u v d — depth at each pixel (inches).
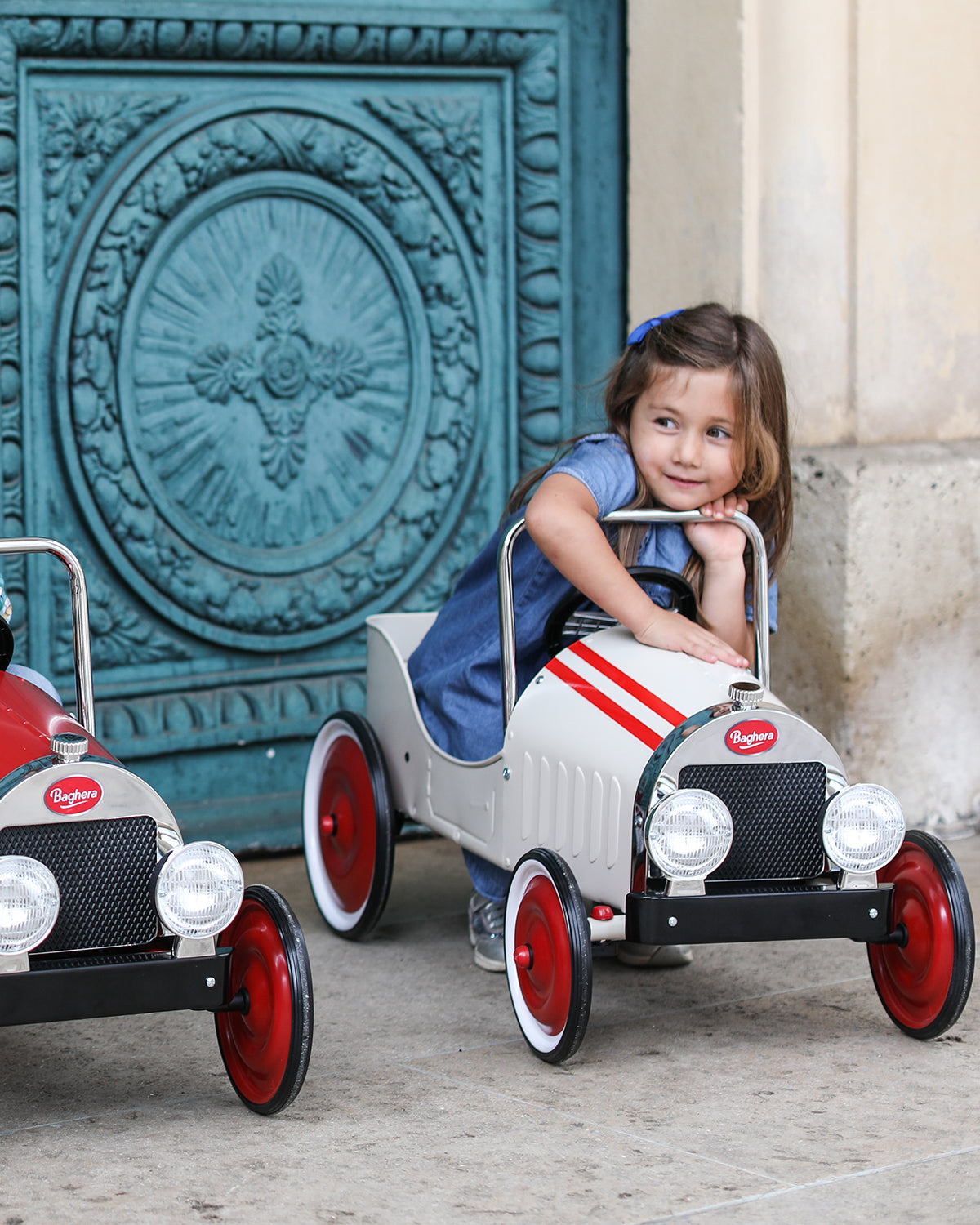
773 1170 81.2
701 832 90.7
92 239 145.2
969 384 158.1
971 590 153.6
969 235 155.9
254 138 150.0
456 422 162.2
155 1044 101.3
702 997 110.2
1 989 78.8
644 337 107.7
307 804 131.7
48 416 145.6
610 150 165.3
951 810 155.6
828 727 150.8
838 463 146.9
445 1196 78.3
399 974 117.1
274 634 156.4
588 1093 92.3
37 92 142.8
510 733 105.7
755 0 148.9
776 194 151.2
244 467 153.6
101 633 149.6
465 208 160.2
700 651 101.0
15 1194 78.4
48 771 81.7
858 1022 104.7
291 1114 89.3
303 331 154.6
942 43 152.2
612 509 106.9
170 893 82.0
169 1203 77.5
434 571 163.8
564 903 93.9
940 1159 82.5
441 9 155.9
